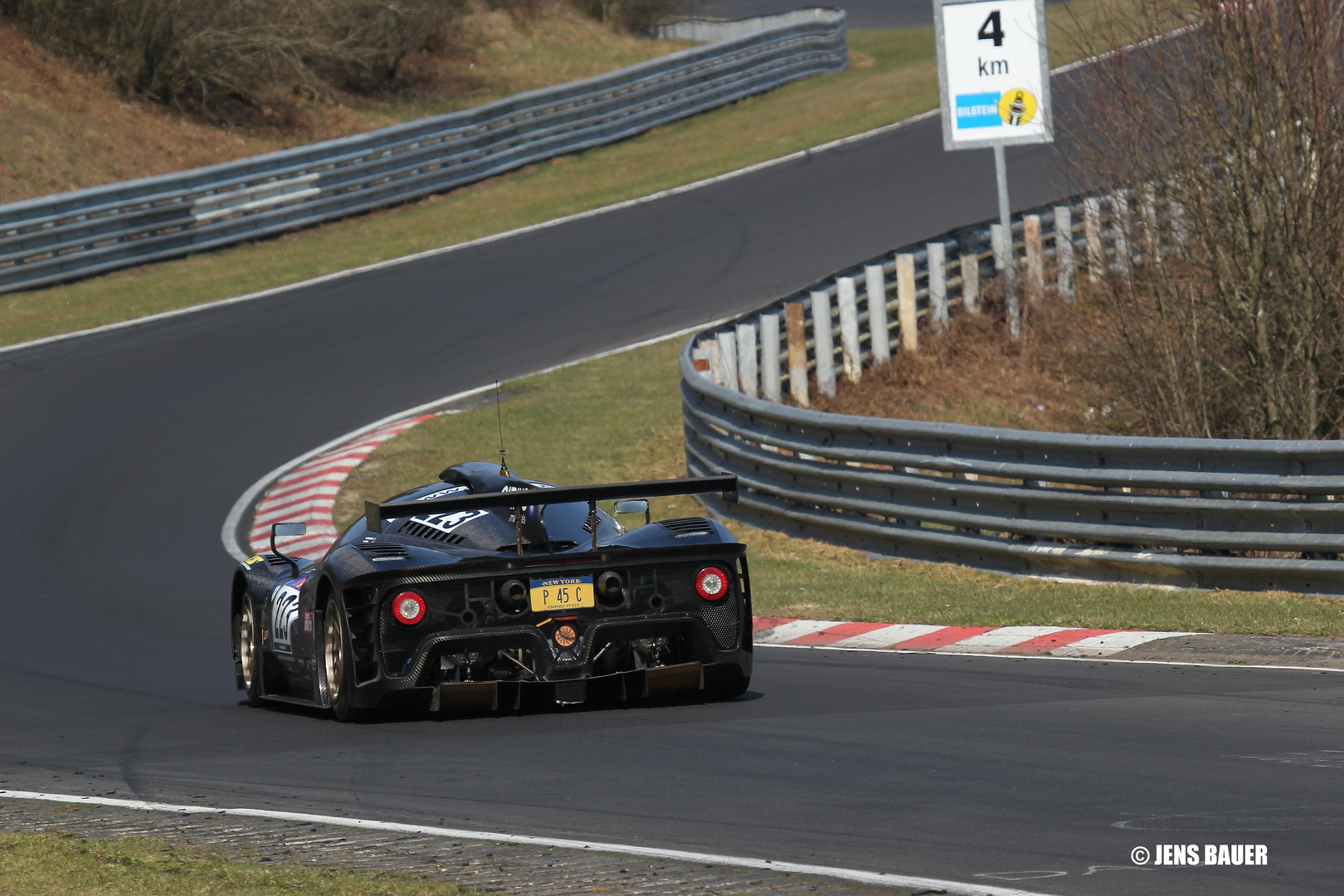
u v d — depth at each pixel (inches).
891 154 4279.0
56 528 2044.8
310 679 1119.6
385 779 859.4
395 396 2684.5
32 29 4874.5
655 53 6697.8
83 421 2578.7
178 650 1457.9
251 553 1934.1
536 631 1010.7
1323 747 857.5
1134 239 2148.1
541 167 4687.5
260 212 3978.8
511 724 1016.2
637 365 2802.7
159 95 5034.5
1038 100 2711.6
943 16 2751.0
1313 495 1482.5
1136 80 2108.8
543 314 3159.5
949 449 1803.6
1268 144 2005.4
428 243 3841.0
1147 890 603.5
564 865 656.4
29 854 694.5
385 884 629.0
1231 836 676.7
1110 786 779.4
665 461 2363.4
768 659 1316.4
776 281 3166.8
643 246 3619.6
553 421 2527.1
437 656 1004.6
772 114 5191.9
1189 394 2142.0
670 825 731.4
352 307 3294.8
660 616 1031.0
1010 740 904.9
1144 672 1157.1
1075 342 2383.1
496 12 6752.0
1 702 1197.1
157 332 3159.5
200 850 697.6
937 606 1518.2
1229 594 1489.9
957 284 2876.5
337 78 5679.1
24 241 3518.7
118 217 3695.9
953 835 693.9
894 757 866.1
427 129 4379.9
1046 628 1381.6
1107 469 1638.8
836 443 1942.7
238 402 2674.7
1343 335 1999.3
